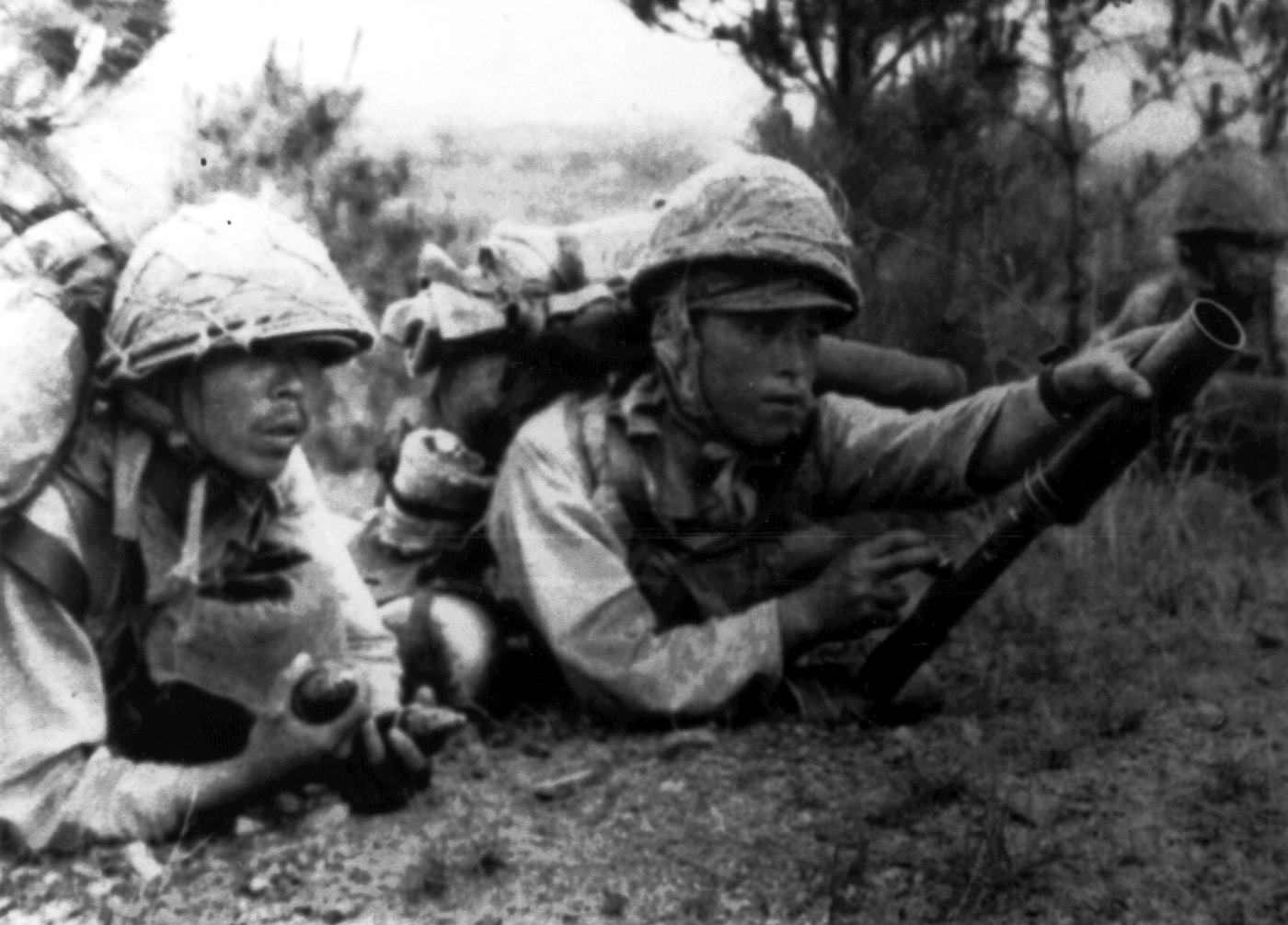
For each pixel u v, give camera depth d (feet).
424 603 13.07
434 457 13.20
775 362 12.41
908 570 12.40
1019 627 14.42
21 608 10.93
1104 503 15.80
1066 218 17.40
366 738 11.25
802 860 10.85
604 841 11.15
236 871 10.85
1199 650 13.78
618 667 12.39
